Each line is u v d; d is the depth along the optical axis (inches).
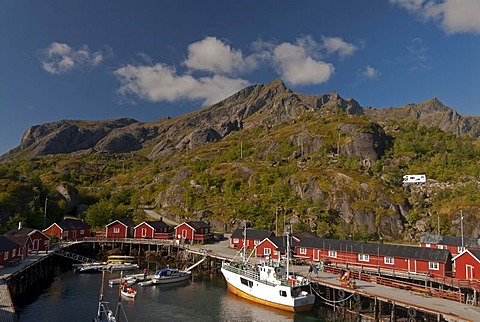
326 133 6097.4
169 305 2000.5
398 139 5999.0
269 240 2888.8
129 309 1921.8
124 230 3823.8
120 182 7007.9
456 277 2084.2
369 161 5216.5
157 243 3459.6
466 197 4020.7
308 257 2711.6
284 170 5226.4
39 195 4377.5
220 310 1923.0
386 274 2199.8
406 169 5073.8
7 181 4242.1
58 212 4392.2
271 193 4638.3
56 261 3036.4
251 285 2107.5
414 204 4178.2
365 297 1935.3
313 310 1924.2
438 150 5521.7
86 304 1978.3
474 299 1732.3
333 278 2154.3
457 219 3757.4
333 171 4680.1
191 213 4692.4
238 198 4835.1
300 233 3262.8
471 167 4768.7
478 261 1963.6
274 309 1939.0
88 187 6407.5
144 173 7263.8
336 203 4175.7
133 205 5324.8
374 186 4252.0
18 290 2178.9
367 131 5634.8
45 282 2458.2
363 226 3786.9
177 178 6082.7
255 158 6397.6
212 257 2893.7
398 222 3902.6
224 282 2524.6
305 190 4493.1
